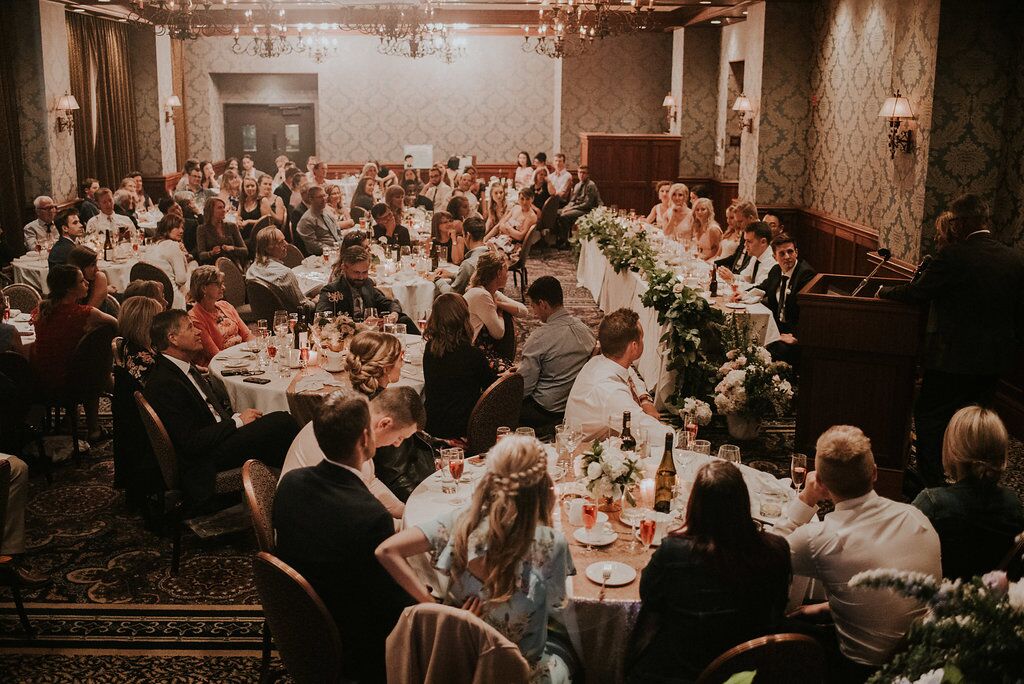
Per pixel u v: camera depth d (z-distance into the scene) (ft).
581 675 9.83
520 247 36.60
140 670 12.40
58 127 39.06
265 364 17.99
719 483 8.57
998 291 16.67
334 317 20.10
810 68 37.70
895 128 26.02
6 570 12.72
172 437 14.96
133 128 50.72
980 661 5.43
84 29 44.09
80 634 13.20
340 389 15.93
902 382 17.42
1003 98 23.75
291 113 60.90
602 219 36.63
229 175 42.73
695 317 21.66
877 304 17.16
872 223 31.27
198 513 14.92
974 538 10.53
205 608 13.93
